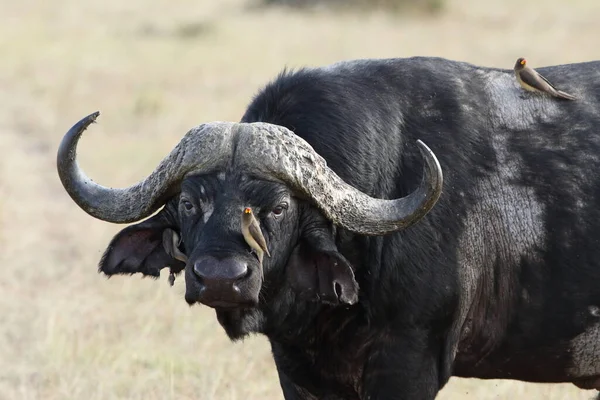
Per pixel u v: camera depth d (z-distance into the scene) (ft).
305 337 65.46
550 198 67.51
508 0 346.33
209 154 59.57
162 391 87.51
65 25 295.89
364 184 64.18
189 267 56.34
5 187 151.74
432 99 67.46
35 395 86.48
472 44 256.93
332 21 305.53
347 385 67.10
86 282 115.96
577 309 67.67
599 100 69.92
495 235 67.31
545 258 67.46
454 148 66.54
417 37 271.90
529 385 87.71
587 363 68.95
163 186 61.21
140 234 63.87
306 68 68.74
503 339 68.64
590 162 68.03
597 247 67.26
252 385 88.22
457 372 70.79
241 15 321.32
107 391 86.58
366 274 64.13
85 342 97.04
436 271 64.64
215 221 57.72
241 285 55.67
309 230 61.77
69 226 138.31
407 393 64.69
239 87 213.46
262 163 59.16
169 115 189.26
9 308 107.45
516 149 68.03
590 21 297.74
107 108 195.83
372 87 66.69
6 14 317.01
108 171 155.74
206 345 96.63
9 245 128.57
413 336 64.69
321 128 64.39
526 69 67.72
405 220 59.57
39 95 205.26
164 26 294.87
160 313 105.29
